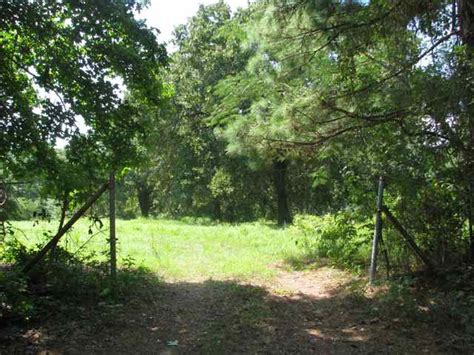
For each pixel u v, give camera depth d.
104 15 6.74
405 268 7.71
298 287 7.82
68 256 7.11
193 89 26.34
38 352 4.53
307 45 7.38
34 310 5.44
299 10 7.13
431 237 7.33
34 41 6.90
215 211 39.91
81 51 6.96
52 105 6.59
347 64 7.00
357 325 5.59
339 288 7.43
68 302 6.11
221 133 8.16
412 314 5.60
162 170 32.91
